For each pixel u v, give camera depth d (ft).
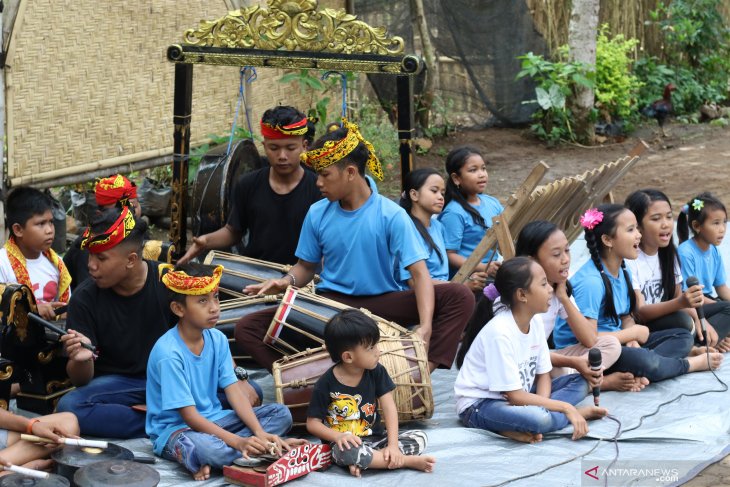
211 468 14.85
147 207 31.76
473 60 45.73
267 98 33.78
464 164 22.20
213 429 14.84
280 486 14.35
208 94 31.65
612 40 49.57
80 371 16.01
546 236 17.63
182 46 22.15
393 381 16.15
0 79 25.62
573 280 18.99
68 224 29.96
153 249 20.29
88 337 16.16
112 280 15.85
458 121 47.26
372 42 20.90
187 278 14.80
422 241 19.85
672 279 20.93
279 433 15.60
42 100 27.14
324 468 14.96
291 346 17.24
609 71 46.91
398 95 21.22
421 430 16.24
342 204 17.89
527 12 46.11
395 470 14.85
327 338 14.79
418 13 42.98
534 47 46.83
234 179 22.53
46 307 17.54
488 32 45.50
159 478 13.46
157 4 29.89
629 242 18.83
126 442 16.06
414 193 20.49
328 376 15.14
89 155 28.73
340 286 18.24
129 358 16.48
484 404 16.43
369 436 15.49
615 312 19.16
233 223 20.83
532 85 47.03
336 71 21.61
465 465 15.08
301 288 18.94
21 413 17.13
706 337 19.45
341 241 17.88
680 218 22.26
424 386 16.43
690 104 52.39
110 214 15.76
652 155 43.83
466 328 18.75
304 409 16.21
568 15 48.60
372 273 17.95
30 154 27.04
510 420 16.03
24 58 26.45
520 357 16.46
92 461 13.92
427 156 42.86
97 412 15.89
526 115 47.50
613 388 18.42
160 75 30.42
